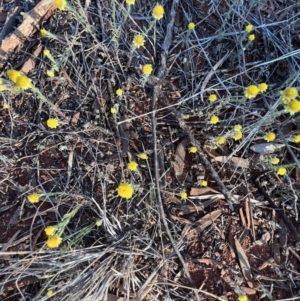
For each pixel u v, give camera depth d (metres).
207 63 0.53
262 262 0.48
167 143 0.50
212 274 0.47
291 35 0.54
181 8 0.55
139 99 0.52
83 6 0.54
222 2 0.55
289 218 0.49
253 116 0.51
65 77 0.52
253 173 0.50
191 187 0.49
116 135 0.50
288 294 0.47
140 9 0.55
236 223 0.49
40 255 0.46
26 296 0.46
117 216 0.48
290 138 0.47
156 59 0.53
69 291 0.44
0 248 0.47
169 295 0.46
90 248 0.45
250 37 0.48
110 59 0.52
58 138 0.51
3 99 0.52
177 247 0.47
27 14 0.52
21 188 0.49
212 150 0.50
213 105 0.51
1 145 0.50
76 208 0.45
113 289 0.46
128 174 0.49
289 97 0.39
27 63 0.53
